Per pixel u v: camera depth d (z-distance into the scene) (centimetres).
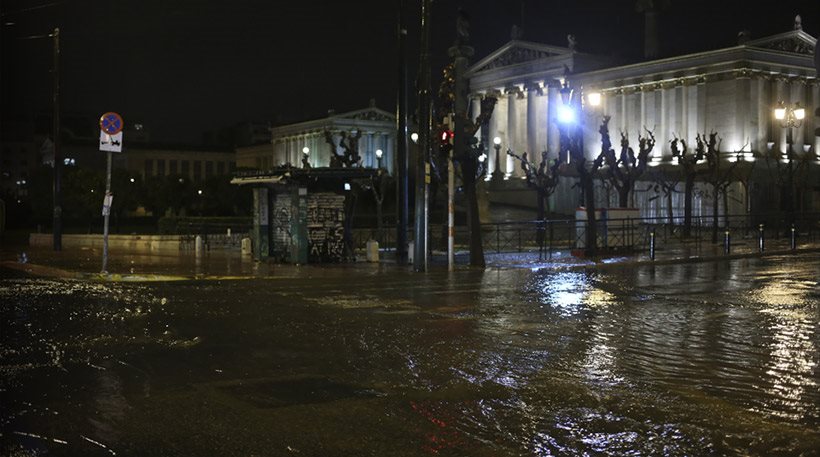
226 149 14512
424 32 2577
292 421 779
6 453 672
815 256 3494
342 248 2864
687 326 1418
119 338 1248
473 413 814
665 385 945
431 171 3044
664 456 674
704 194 6619
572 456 673
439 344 1221
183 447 693
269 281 2242
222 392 901
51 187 7669
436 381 963
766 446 704
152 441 710
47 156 13100
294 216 2788
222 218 5262
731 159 7444
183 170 14000
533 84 9619
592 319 1502
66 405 835
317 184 2828
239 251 3625
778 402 865
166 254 3422
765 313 1598
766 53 7688
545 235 4331
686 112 8031
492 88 10212
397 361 1087
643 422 782
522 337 1291
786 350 1183
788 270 2719
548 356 1127
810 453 685
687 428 761
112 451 680
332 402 857
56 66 3856
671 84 8194
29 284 2120
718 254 3406
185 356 1112
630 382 962
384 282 2239
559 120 5316
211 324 1406
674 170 7612
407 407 838
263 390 912
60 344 1191
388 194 7581
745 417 802
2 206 5359
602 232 3556
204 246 3891
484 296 1891
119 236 4319
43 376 974
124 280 2255
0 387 914
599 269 2778
